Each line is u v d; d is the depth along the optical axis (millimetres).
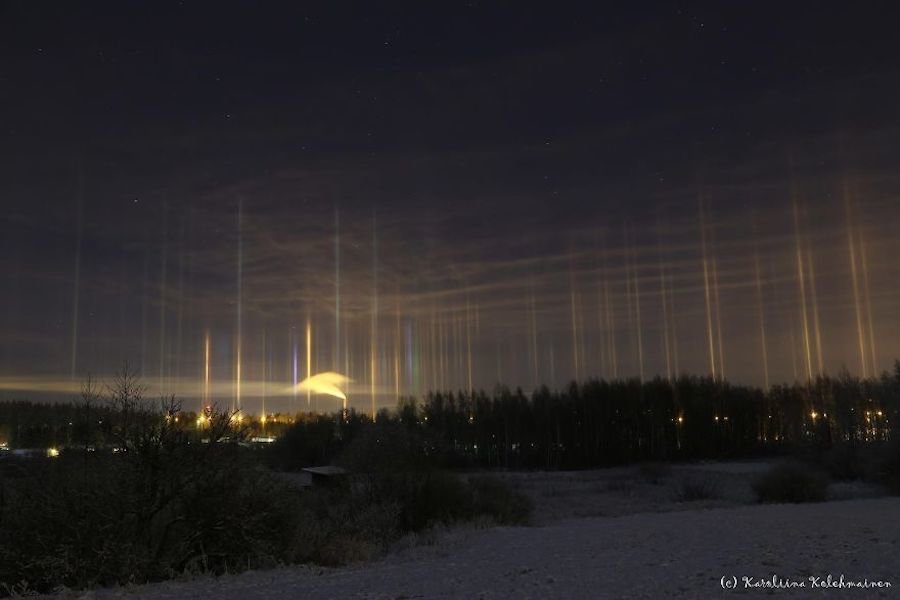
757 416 134625
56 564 15555
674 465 108062
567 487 70062
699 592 11578
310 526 21297
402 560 20422
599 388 133625
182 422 18469
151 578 16547
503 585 13508
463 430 124625
